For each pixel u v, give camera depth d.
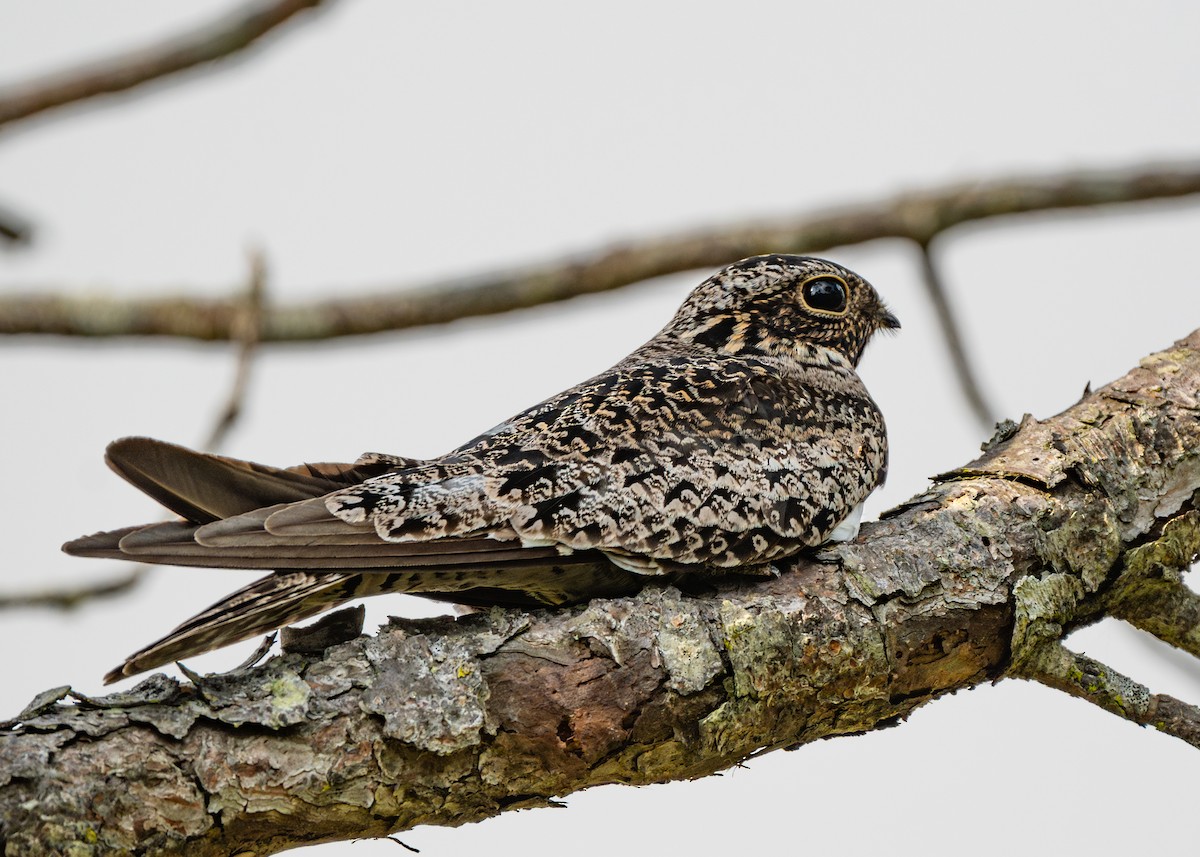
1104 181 12.43
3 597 10.76
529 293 12.42
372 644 8.13
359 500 8.76
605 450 9.35
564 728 8.16
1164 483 9.55
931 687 8.98
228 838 7.63
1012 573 8.98
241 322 11.12
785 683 8.53
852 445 10.28
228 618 8.31
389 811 7.94
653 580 9.52
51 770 7.24
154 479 8.52
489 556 8.90
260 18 10.73
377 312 12.20
